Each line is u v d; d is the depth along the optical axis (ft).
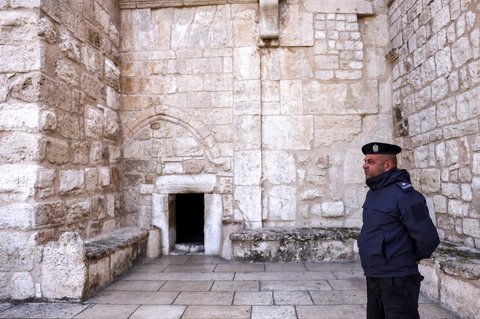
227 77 17.29
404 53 15.81
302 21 17.24
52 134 11.49
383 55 17.43
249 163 16.94
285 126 17.13
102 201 14.84
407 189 6.56
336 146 17.12
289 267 14.43
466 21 11.39
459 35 11.76
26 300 10.59
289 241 15.24
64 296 10.61
